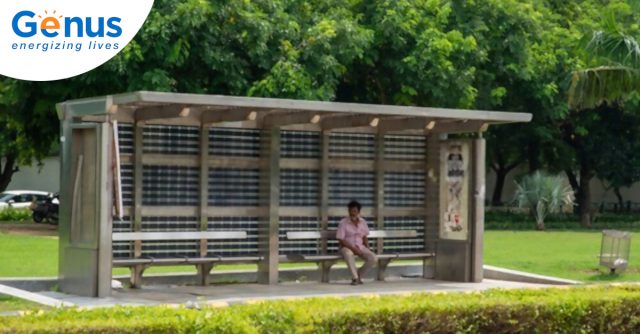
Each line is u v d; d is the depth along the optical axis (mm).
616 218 42812
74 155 14242
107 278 13867
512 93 33688
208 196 15594
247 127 15867
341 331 8656
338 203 16859
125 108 14875
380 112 14922
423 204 17641
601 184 50688
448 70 27609
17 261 19250
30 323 7648
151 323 7730
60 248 14477
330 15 26734
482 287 16094
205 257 15492
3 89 26594
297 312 8484
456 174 17094
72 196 14234
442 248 17281
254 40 24625
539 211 34312
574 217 40875
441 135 17500
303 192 16578
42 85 25172
